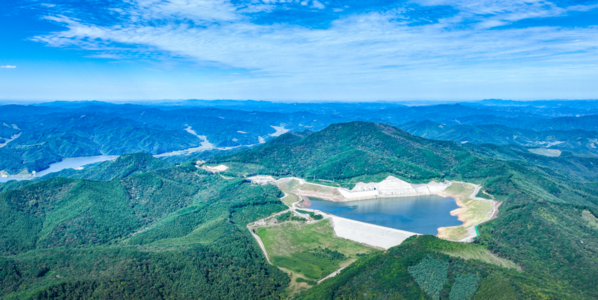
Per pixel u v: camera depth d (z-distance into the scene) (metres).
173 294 170.25
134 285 165.00
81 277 165.88
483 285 152.00
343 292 164.50
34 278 167.12
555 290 158.62
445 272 163.12
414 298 151.12
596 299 162.75
